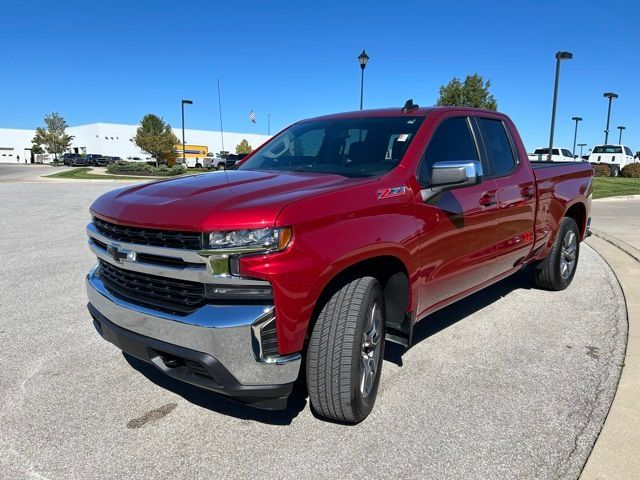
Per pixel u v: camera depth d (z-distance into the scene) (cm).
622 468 267
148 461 274
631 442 289
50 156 9112
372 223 298
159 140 5884
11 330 458
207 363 259
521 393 347
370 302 296
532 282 605
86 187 2355
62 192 2011
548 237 539
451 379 368
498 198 427
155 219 273
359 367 291
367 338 304
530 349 421
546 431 302
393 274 336
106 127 9131
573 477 261
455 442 291
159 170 3997
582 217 621
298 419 316
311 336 287
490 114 465
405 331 342
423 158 361
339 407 290
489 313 514
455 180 328
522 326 476
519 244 475
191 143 8988
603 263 742
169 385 358
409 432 301
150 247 277
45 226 1075
